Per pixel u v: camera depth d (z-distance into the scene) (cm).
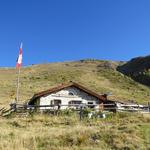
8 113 3441
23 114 3291
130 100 7200
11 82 8650
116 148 1883
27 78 9812
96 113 3114
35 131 2286
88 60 16675
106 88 9225
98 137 2025
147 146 1895
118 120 2886
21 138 2011
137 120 2831
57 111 3234
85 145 1934
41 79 9625
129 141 1956
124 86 10219
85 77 10812
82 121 2869
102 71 12606
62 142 1967
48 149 1855
